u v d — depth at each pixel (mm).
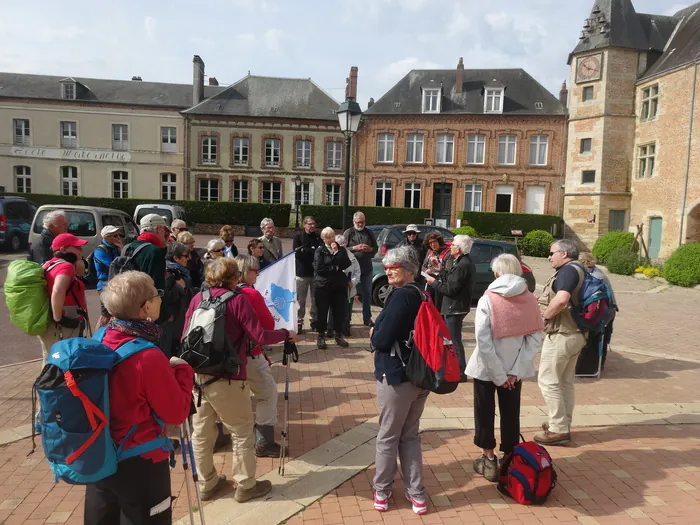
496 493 3760
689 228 22375
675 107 23094
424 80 33938
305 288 8414
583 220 27078
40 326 4430
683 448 4523
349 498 3680
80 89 36000
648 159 25078
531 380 6496
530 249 25516
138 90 37031
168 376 2338
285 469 4070
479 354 3865
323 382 6164
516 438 3922
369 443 4543
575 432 4875
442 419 5102
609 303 6496
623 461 4262
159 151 35812
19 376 6234
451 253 6238
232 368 3379
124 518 2377
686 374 6895
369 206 32406
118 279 2395
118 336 2342
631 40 25891
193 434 3600
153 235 4770
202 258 6797
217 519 3410
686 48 23438
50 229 5191
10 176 35750
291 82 35750
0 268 14586
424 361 3221
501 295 3789
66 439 2084
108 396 2168
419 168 33062
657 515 3482
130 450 2273
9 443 4469
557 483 3891
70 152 35719
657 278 17406
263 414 4270
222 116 34125
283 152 34500
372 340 3430
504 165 32219
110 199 32844
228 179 34594
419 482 3486
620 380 6586
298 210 32031
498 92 32062
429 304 3355
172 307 4625
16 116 35406
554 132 31625
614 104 25969
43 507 3555
